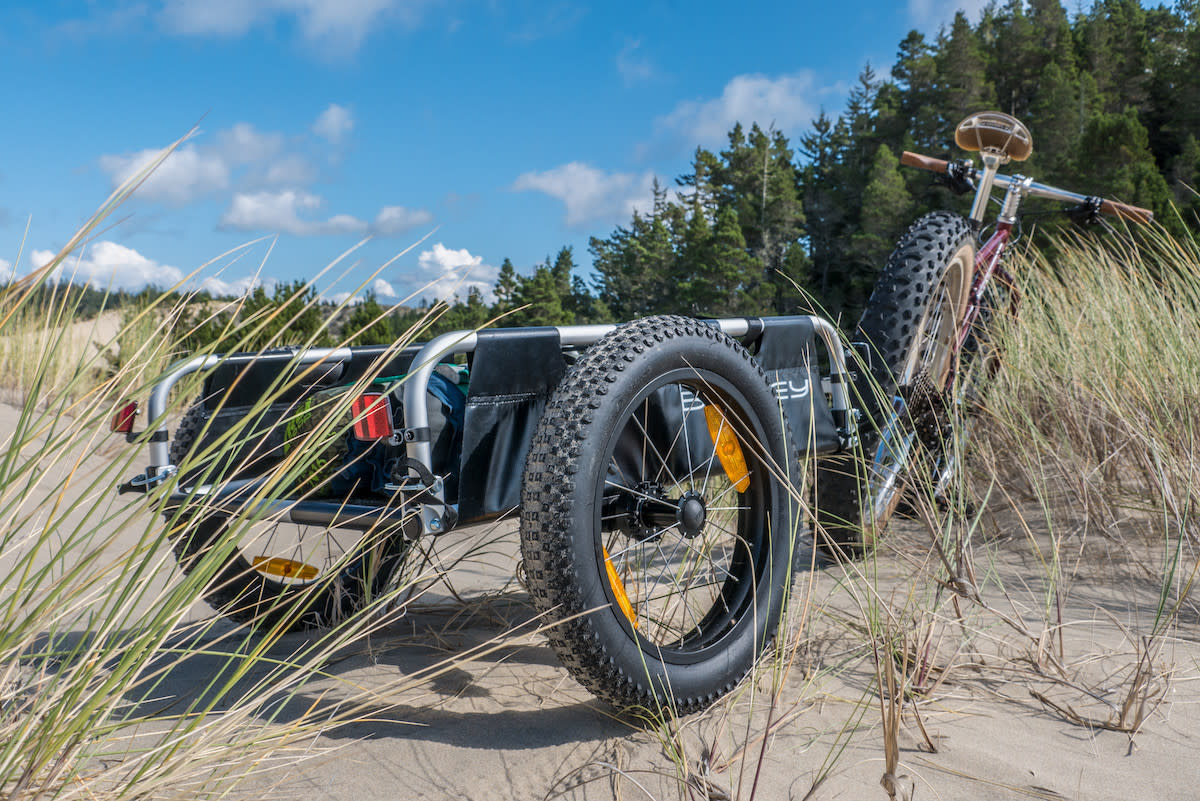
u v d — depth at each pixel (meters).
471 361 1.95
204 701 2.12
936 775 1.68
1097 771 1.69
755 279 74.88
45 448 1.35
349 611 2.80
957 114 82.75
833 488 3.09
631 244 105.56
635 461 2.15
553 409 1.85
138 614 2.44
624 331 1.99
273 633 1.71
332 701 2.10
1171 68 82.31
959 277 3.63
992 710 1.96
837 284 79.19
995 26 112.00
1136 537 3.21
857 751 1.78
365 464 2.21
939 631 2.41
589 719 1.97
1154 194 48.50
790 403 2.63
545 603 1.77
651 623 2.35
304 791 1.66
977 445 3.78
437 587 3.21
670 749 1.76
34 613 1.31
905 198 67.38
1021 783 1.64
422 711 2.04
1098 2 111.81
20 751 1.30
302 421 2.40
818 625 2.49
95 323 1.70
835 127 104.88
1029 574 2.94
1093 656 2.23
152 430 1.47
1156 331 4.09
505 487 1.96
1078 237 4.88
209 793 1.51
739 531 2.27
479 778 1.71
